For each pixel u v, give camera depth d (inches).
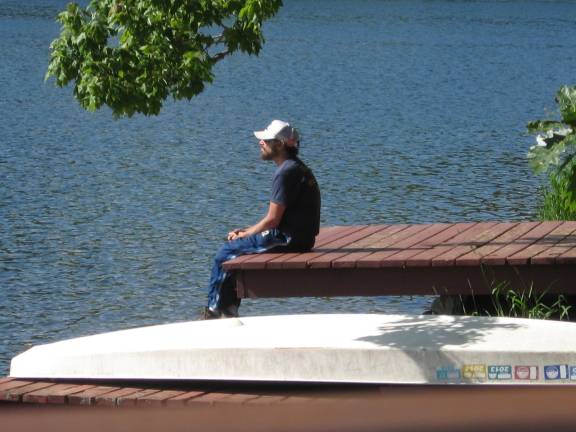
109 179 1450.5
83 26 583.2
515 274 554.6
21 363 472.7
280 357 435.8
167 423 99.7
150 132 1950.1
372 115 2263.8
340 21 4808.1
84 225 1142.3
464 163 1636.3
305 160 1642.5
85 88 581.3
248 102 2453.2
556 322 456.1
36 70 2957.7
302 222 585.3
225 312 589.0
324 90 2721.5
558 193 922.7
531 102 2546.8
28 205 1251.2
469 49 3838.6
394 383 427.5
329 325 464.1
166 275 929.5
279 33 4232.3
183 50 598.9
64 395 438.6
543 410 98.0
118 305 836.0
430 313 647.1
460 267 555.5
